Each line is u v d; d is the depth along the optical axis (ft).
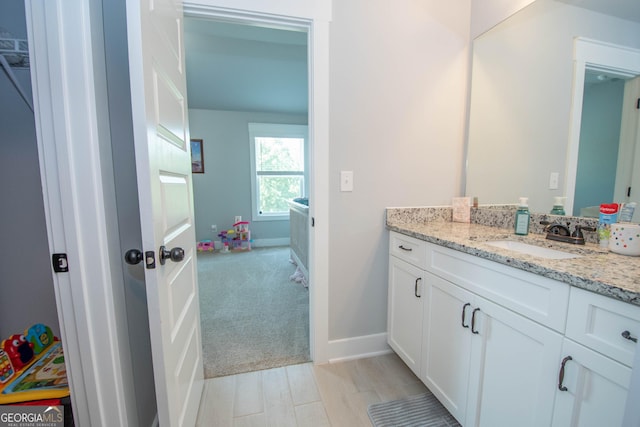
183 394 3.34
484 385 3.31
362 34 4.98
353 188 5.26
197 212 15.06
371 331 5.69
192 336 4.00
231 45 10.39
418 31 5.27
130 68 2.29
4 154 3.49
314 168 5.00
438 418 4.14
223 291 9.12
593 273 2.33
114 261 2.62
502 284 3.03
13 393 2.80
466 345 3.55
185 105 4.14
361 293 5.54
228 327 6.79
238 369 5.26
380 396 4.58
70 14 2.21
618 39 3.49
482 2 5.29
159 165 2.73
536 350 2.68
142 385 3.31
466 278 3.55
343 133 5.10
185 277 3.70
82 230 2.37
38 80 2.19
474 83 5.51
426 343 4.36
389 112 5.28
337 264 5.36
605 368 2.14
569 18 4.06
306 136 16.16
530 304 2.73
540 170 4.50
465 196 5.80
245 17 4.46
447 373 3.92
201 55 10.92
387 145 5.35
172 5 3.46
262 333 6.52
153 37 2.66
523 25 4.65
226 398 4.55
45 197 2.28
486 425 3.29
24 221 3.62
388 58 5.16
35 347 3.38
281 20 4.60
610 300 2.09
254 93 13.64
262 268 11.68
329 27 4.78
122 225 2.94
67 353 2.46
